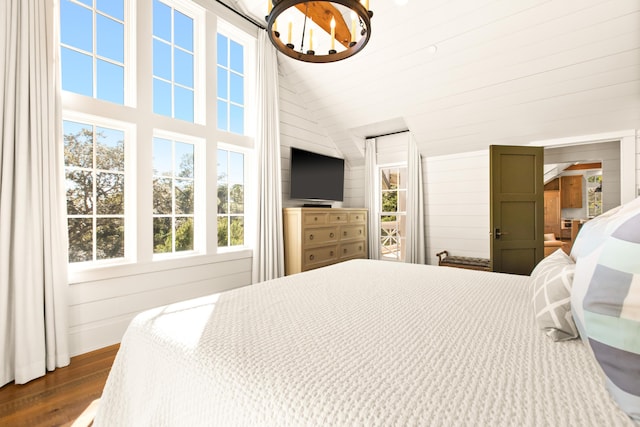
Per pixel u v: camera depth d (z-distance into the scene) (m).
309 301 1.27
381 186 4.93
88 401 1.64
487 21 2.66
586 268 0.72
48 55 1.96
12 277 1.81
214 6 3.04
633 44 2.43
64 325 2.00
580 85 2.82
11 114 1.79
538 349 0.81
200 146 3.00
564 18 2.45
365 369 0.71
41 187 1.91
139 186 2.49
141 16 2.50
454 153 4.07
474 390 0.61
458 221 4.06
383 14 2.87
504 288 1.48
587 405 0.56
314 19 2.14
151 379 0.87
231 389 0.68
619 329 0.57
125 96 2.47
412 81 3.40
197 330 0.96
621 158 3.07
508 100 3.19
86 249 2.27
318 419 0.55
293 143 4.08
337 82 3.76
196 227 3.01
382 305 1.21
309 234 3.59
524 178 3.39
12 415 1.52
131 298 2.45
